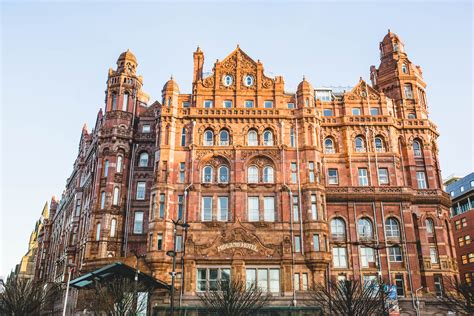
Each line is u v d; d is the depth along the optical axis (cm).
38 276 10150
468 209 8475
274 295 4622
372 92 6172
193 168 5231
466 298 4028
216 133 5434
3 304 4988
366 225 5375
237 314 3672
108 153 5866
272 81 5766
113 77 6284
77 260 6469
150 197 5212
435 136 6238
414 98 6331
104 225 5475
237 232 4872
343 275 5116
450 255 5575
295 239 4922
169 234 4916
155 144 5647
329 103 6138
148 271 4709
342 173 5722
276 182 5175
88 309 4616
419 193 5678
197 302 4534
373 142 5812
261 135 5438
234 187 5125
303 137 5388
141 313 4388
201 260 4756
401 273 5141
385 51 6738
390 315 4891
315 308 4284
